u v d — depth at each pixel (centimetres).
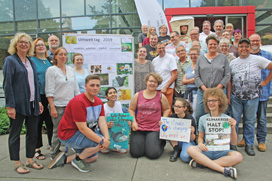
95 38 434
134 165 325
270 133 480
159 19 791
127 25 883
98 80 299
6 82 284
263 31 852
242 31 849
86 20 897
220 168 293
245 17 843
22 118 303
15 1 919
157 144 350
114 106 398
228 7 828
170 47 512
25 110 299
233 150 312
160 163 331
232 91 380
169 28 834
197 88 401
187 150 313
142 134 369
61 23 904
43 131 522
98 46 435
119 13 883
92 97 309
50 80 335
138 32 879
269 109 541
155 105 367
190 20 618
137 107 385
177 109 348
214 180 276
